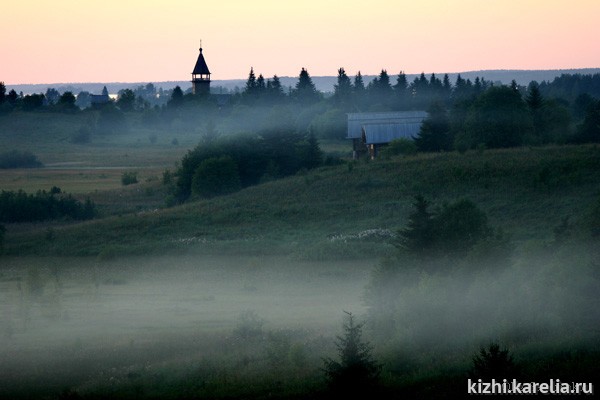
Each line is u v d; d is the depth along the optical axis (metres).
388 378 57.69
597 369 54.16
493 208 154.00
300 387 59.97
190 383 65.38
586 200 149.75
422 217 92.88
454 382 55.53
